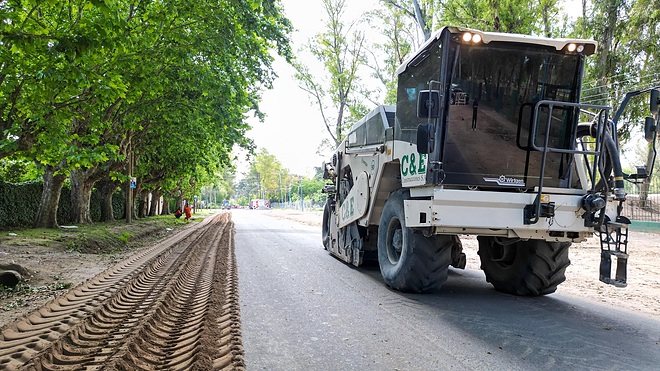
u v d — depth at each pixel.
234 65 15.99
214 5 12.97
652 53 21.16
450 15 19.20
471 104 6.18
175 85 15.68
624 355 4.47
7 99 9.62
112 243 14.59
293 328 5.34
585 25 22.23
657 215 21.05
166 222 29.25
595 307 6.60
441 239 6.74
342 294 7.22
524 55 6.21
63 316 5.39
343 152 11.20
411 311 6.14
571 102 6.26
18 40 6.81
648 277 9.39
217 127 16.80
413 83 6.94
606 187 5.78
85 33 7.27
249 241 16.69
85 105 10.24
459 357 4.36
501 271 7.59
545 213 5.88
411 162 6.76
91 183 19.95
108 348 4.38
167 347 4.66
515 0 17.06
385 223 7.78
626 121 20.73
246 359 4.28
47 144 10.71
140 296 6.83
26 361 3.86
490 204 5.89
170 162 27.69
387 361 4.25
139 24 12.56
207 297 6.92
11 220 16.61
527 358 4.34
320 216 46.38
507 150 6.27
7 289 6.67
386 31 29.86
